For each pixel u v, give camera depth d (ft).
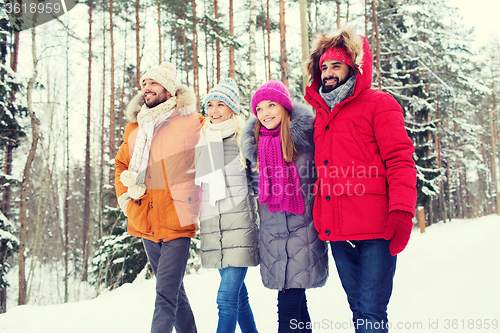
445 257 14.37
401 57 53.42
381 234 5.98
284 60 32.50
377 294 5.95
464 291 9.29
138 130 8.61
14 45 33.91
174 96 8.40
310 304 10.70
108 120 60.44
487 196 129.80
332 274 14.42
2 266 28.53
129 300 13.28
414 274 12.12
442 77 61.41
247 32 46.98
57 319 11.18
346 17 50.57
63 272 46.50
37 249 41.68
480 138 111.75
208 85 53.78
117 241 26.96
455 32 70.64
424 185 51.13
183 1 41.22
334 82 6.78
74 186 77.51
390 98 6.31
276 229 7.25
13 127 31.71
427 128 50.90
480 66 93.86
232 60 38.29
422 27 58.70
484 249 14.51
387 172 5.99
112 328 10.23
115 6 47.88
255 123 7.86
